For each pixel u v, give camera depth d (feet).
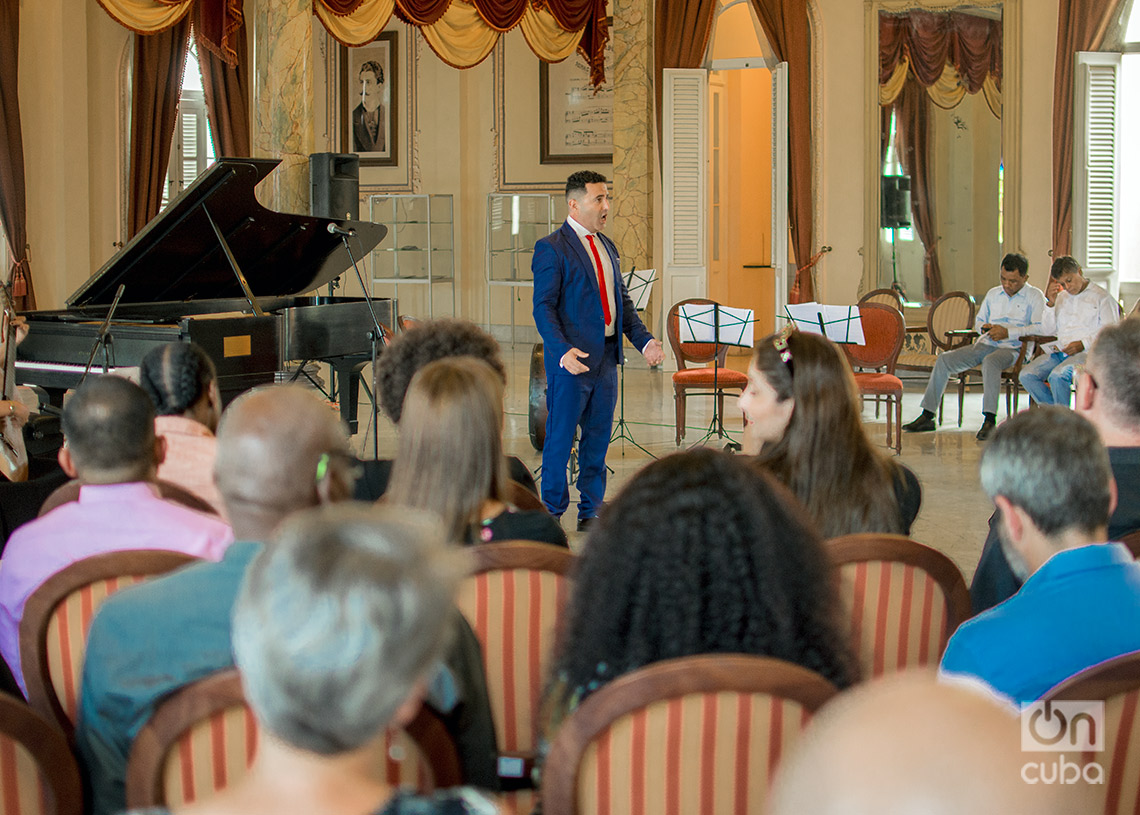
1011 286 27.32
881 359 26.09
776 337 8.92
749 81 41.29
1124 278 33.30
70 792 5.13
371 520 3.09
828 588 5.07
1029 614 5.68
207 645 5.21
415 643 2.92
